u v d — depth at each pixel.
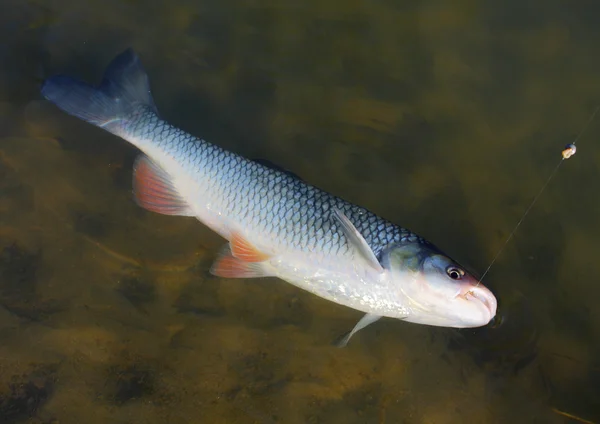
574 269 0.78
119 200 0.77
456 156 0.83
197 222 0.77
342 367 0.72
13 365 0.69
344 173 0.82
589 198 0.81
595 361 0.74
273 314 0.74
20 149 0.78
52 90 0.78
